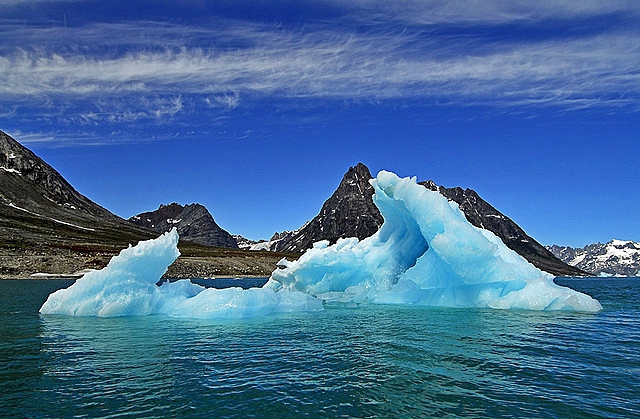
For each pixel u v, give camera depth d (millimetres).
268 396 7117
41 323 14766
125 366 8961
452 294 20281
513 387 7559
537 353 10078
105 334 12594
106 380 7984
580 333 12711
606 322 14969
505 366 8906
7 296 26641
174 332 12906
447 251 18531
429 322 14906
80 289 17578
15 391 7359
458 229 18797
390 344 11117
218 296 16797
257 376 8234
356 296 22766
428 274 21141
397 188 20922
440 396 7125
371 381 7910
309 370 8641
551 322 14898
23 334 12594
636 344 11047
